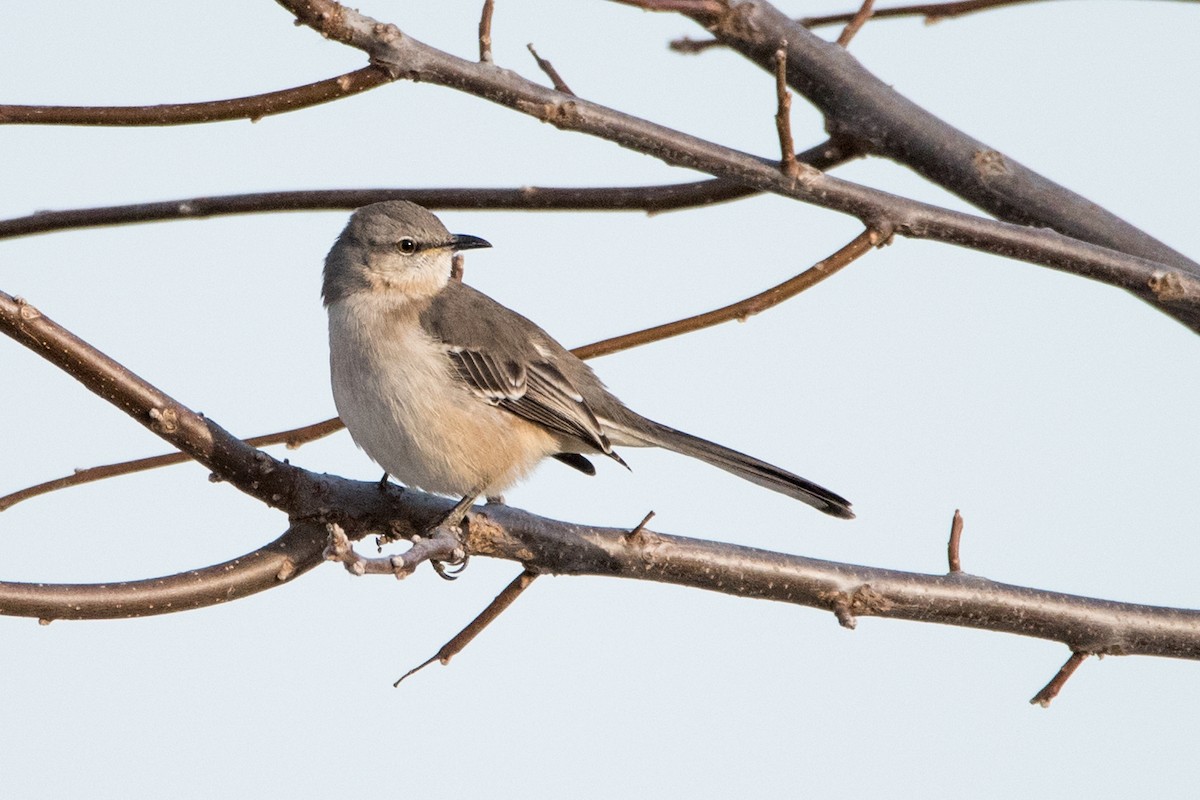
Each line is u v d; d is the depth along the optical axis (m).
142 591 9.41
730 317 11.02
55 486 10.66
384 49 9.17
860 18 12.60
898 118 12.37
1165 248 11.78
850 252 10.59
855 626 10.52
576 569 10.59
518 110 9.67
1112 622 10.58
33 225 11.86
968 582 10.66
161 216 12.01
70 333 9.21
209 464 9.88
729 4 12.32
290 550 10.05
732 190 12.18
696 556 10.60
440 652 10.28
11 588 9.02
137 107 9.00
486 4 9.55
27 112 8.93
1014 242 10.50
